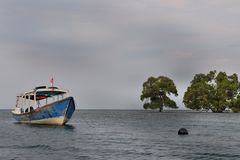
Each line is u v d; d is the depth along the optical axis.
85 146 39.22
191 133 57.81
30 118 70.00
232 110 176.75
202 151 35.88
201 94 178.50
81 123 89.56
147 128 70.06
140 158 31.66
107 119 117.62
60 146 39.03
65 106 62.41
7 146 38.72
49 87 65.38
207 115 163.62
